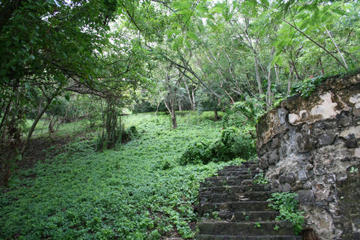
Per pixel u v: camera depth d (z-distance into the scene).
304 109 3.36
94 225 4.08
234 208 3.76
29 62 2.95
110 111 12.81
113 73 5.27
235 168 6.39
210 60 11.38
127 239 3.61
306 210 3.19
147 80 5.87
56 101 4.29
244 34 9.10
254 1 2.80
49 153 11.87
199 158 8.39
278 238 2.96
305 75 8.70
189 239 3.55
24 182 7.87
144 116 20.31
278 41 3.62
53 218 4.42
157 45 9.11
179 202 4.80
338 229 2.73
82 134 15.02
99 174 7.93
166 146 11.75
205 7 2.75
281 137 4.00
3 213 5.22
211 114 19.36
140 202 4.91
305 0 2.75
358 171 2.68
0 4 2.71
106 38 4.16
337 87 2.94
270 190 4.29
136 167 8.46
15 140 6.11
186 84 20.31
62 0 3.12
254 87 12.59
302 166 3.38
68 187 6.89
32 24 2.59
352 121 2.79
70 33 3.18
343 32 6.15
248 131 9.01
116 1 3.61
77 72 3.83
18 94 3.65
